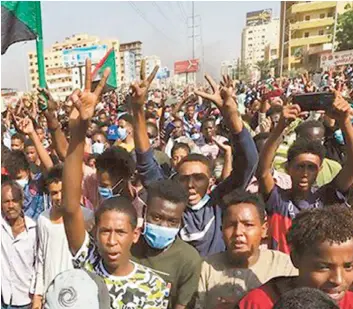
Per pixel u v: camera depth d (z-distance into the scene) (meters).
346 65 33.00
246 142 2.92
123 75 60.38
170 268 2.55
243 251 2.37
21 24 3.71
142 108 3.21
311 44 67.75
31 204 4.01
